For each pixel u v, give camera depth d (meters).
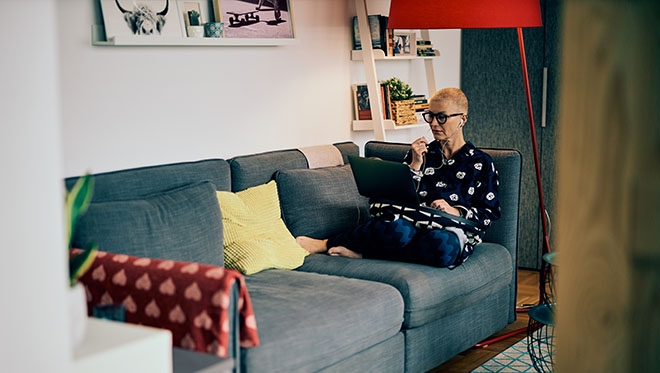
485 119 5.07
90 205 2.38
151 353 1.37
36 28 1.03
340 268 3.06
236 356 1.88
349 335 2.45
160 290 1.92
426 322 2.91
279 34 3.69
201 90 3.34
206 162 3.02
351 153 3.89
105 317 1.55
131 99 3.01
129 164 3.02
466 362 3.25
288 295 2.56
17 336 1.03
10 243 1.02
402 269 2.98
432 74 4.88
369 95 4.21
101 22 2.87
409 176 3.17
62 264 1.08
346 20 4.27
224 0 3.38
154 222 2.49
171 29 3.11
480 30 5.02
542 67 4.82
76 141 2.81
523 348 3.44
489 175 3.42
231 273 1.85
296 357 2.22
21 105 1.02
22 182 1.03
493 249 3.50
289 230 3.35
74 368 1.23
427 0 3.37
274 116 3.77
